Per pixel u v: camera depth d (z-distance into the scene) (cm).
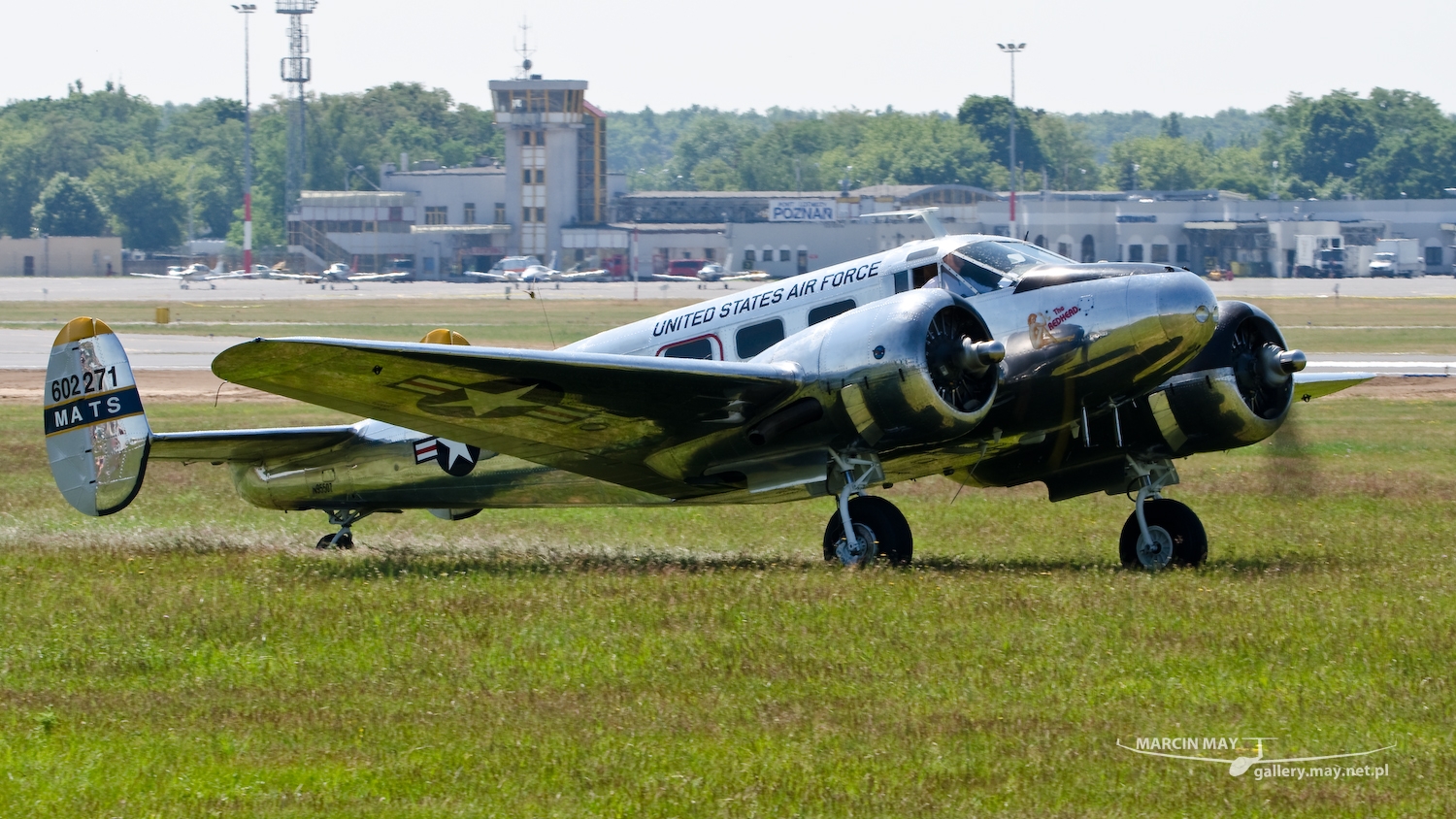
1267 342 5384
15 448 10588
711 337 5672
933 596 4422
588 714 3288
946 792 2817
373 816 2716
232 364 4453
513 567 5378
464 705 3362
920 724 3192
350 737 3145
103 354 5772
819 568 5016
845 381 4900
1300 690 3447
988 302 5241
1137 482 5581
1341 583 4709
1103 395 5197
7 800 2798
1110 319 5025
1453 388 15600
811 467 5191
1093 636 3928
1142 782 2862
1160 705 3344
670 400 4966
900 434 4909
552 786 2859
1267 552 5725
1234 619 4106
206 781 2888
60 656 3875
